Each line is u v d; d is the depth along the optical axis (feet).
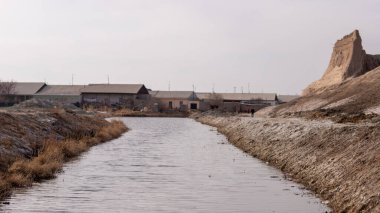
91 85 538.47
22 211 62.95
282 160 108.88
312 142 102.89
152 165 111.45
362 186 62.08
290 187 81.71
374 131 82.43
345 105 225.35
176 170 103.45
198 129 278.05
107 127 227.61
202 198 73.36
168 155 133.69
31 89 519.19
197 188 81.61
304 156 97.91
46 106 312.09
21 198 70.54
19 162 86.94
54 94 512.63
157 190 79.66
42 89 524.93
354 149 78.74
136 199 72.13
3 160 89.97
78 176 92.73
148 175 95.96
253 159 124.16
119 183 86.02
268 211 64.44
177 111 537.24
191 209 65.92
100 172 98.89
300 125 131.75
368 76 290.35
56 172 96.53
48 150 109.09
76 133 170.40
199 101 570.05
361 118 142.51
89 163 112.68
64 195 73.72
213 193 77.20
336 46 393.91
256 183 86.38
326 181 76.07
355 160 73.36
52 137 139.44
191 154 136.67
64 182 85.25
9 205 66.08
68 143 130.93
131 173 98.37
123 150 146.00
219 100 579.89
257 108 547.90
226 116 345.72
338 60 382.22
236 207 67.36
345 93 278.26
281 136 131.44
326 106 253.24
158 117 488.85
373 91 238.48
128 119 416.67
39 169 89.51
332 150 88.07
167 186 83.51
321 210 64.23
